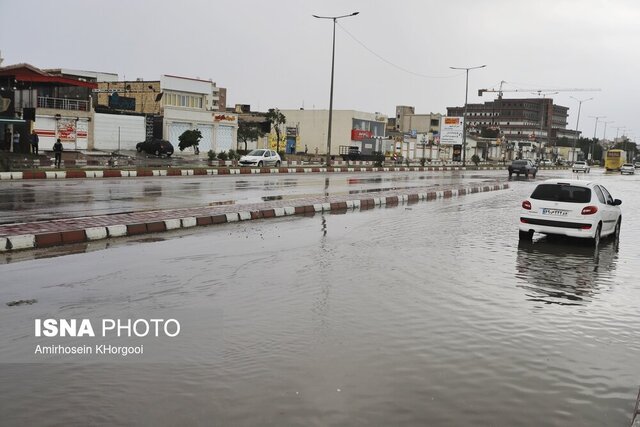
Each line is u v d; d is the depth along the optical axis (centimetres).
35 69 4572
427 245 1310
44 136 4584
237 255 1096
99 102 6259
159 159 4919
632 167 8612
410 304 791
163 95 5806
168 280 878
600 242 1454
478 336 664
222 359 570
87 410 461
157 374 531
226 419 448
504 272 1043
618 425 459
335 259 1094
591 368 579
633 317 775
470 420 459
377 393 502
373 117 9338
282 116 7250
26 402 473
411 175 4816
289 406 472
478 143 11544
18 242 1089
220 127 6238
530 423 457
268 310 738
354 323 696
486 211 2170
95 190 2172
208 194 2220
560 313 779
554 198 1414
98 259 1016
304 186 2895
